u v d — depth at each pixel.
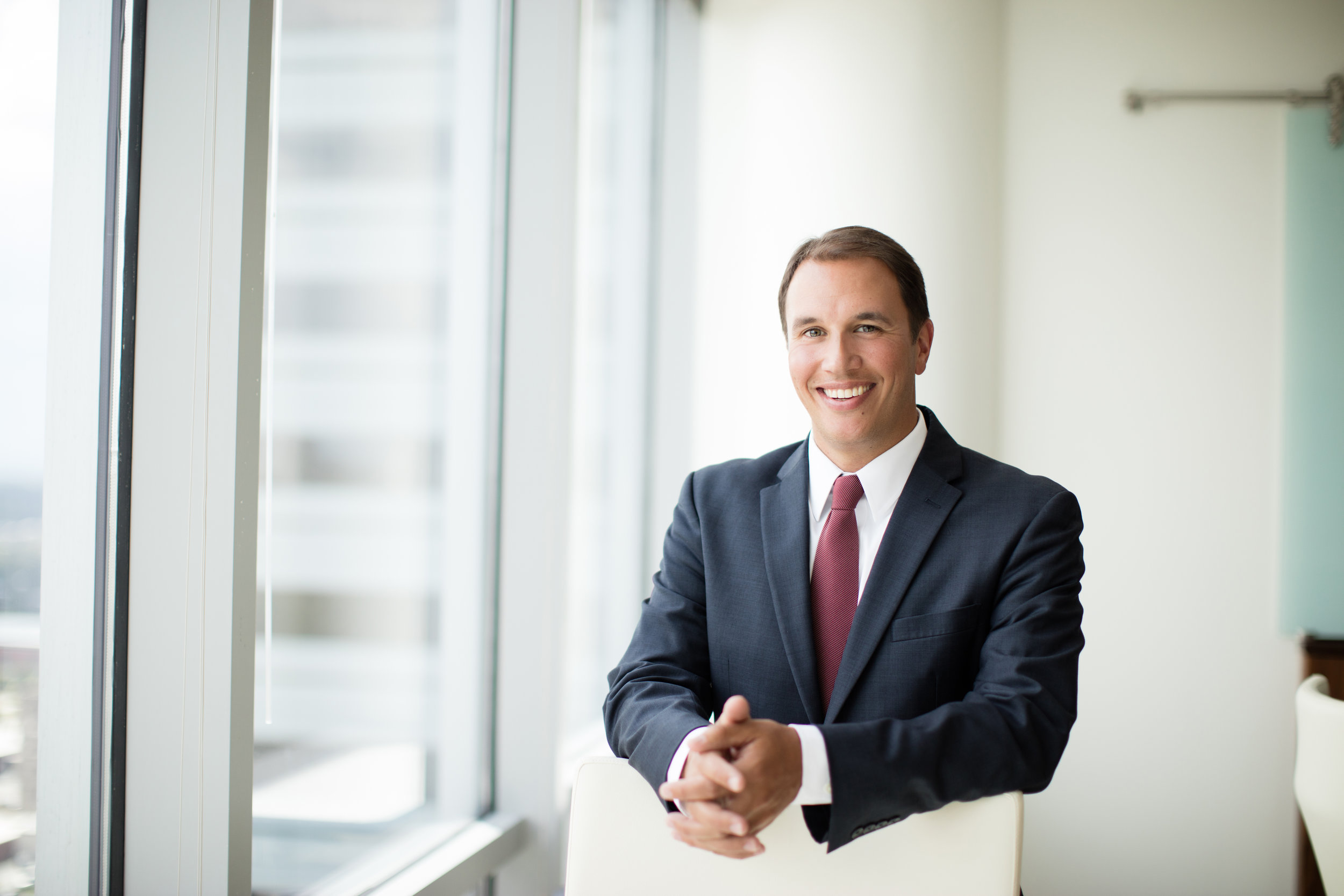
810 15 2.65
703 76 2.77
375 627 1.67
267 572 1.42
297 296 1.46
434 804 1.87
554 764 2.05
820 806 0.93
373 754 1.68
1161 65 2.84
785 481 1.28
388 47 1.69
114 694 1.19
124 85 1.19
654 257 2.84
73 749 1.14
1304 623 2.71
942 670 1.11
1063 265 2.87
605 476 2.60
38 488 1.09
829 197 2.62
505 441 2.07
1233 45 2.80
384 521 1.70
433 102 1.82
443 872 1.71
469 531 1.98
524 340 2.06
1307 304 2.74
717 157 2.75
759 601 1.21
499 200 2.07
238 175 1.20
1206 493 2.78
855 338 1.15
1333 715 1.90
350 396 1.60
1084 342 2.85
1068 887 2.79
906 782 0.90
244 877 1.22
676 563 1.31
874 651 1.12
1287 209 2.75
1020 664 1.03
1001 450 2.89
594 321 2.48
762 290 2.68
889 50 2.62
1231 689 2.75
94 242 1.16
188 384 1.20
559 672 2.07
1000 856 0.91
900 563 1.14
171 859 1.19
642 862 0.98
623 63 2.63
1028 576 1.10
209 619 1.19
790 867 0.94
